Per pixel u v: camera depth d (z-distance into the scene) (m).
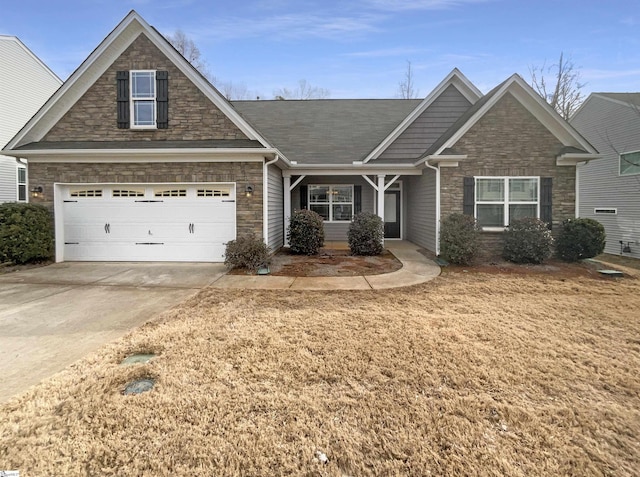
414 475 2.45
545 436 2.83
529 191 10.85
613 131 14.04
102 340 4.67
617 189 13.84
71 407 3.13
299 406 3.19
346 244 14.70
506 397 3.37
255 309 6.02
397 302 6.49
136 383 3.57
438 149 10.85
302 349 4.36
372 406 3.21
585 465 2.54
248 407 3.16
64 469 2.45
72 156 9.88
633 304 6.40
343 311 5.92
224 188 10.12
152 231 10.30
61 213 10.29
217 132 10.25
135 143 10.15
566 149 10.57
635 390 3.52
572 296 6.96
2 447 2.64
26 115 16.34
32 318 5.54
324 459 2.58
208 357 4.12
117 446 2.67
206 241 10.23
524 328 5.15
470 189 10.86
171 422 2.95
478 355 4.23
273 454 2.62
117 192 10.28
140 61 10.23
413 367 3.92
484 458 2.59
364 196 15.62
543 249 9.83
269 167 10.91
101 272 8.98
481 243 10.80
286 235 13.08
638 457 2.62
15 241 9.30
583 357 4.21
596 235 9.88
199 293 7.07
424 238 12.95
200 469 2.47
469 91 13.21
